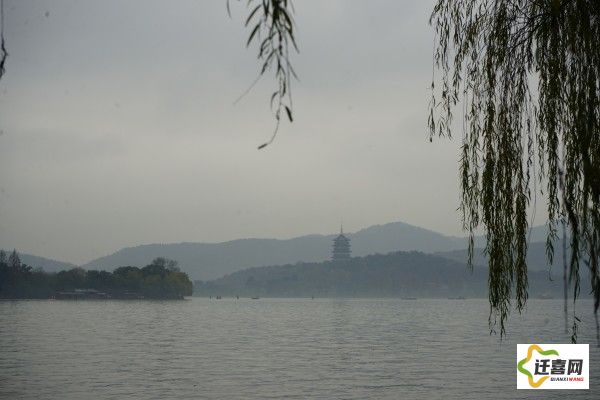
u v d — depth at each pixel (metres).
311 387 33.66
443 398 30.16
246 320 119.12
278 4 4.64
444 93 10.80
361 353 53.38
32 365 43.38
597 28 9.05
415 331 86.00
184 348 58.06
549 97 9.55
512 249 10.07
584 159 8.63
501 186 10.10
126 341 66.12
